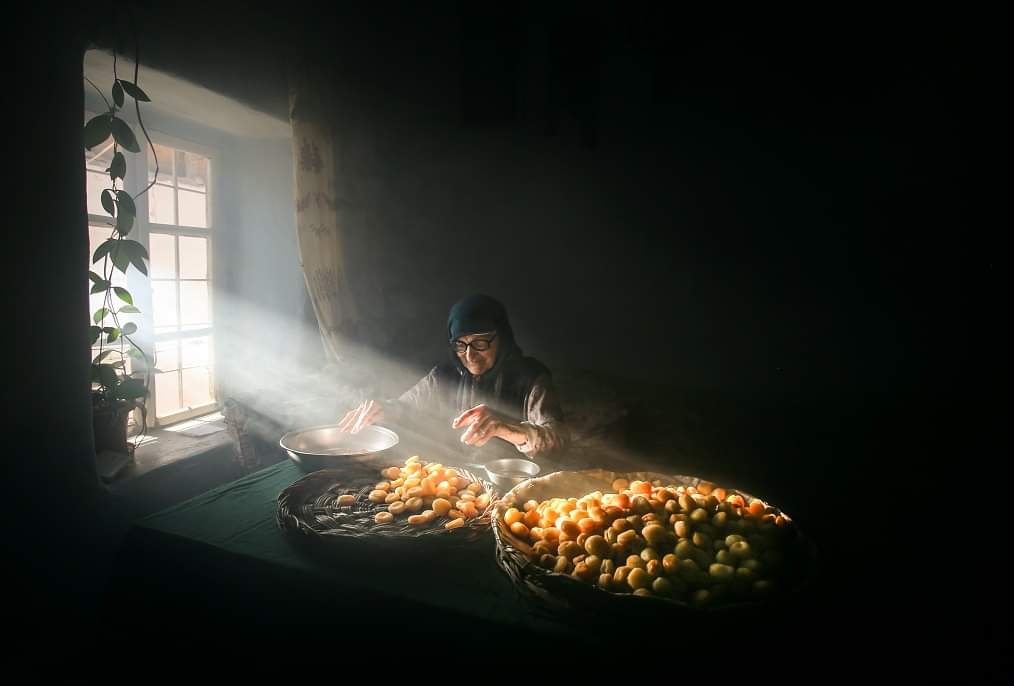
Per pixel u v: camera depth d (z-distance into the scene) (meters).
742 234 3.19
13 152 1.67
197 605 1.28
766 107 3.10
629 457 2.74
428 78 3.46
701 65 3.15
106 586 1.37
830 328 3.10
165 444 2.72
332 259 3.01
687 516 1.21
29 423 1.76
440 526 1.28
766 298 3.19
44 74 1.75
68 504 1.91
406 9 3.41
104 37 1.97
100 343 2.43
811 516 2.23
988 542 1.99
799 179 3.08
